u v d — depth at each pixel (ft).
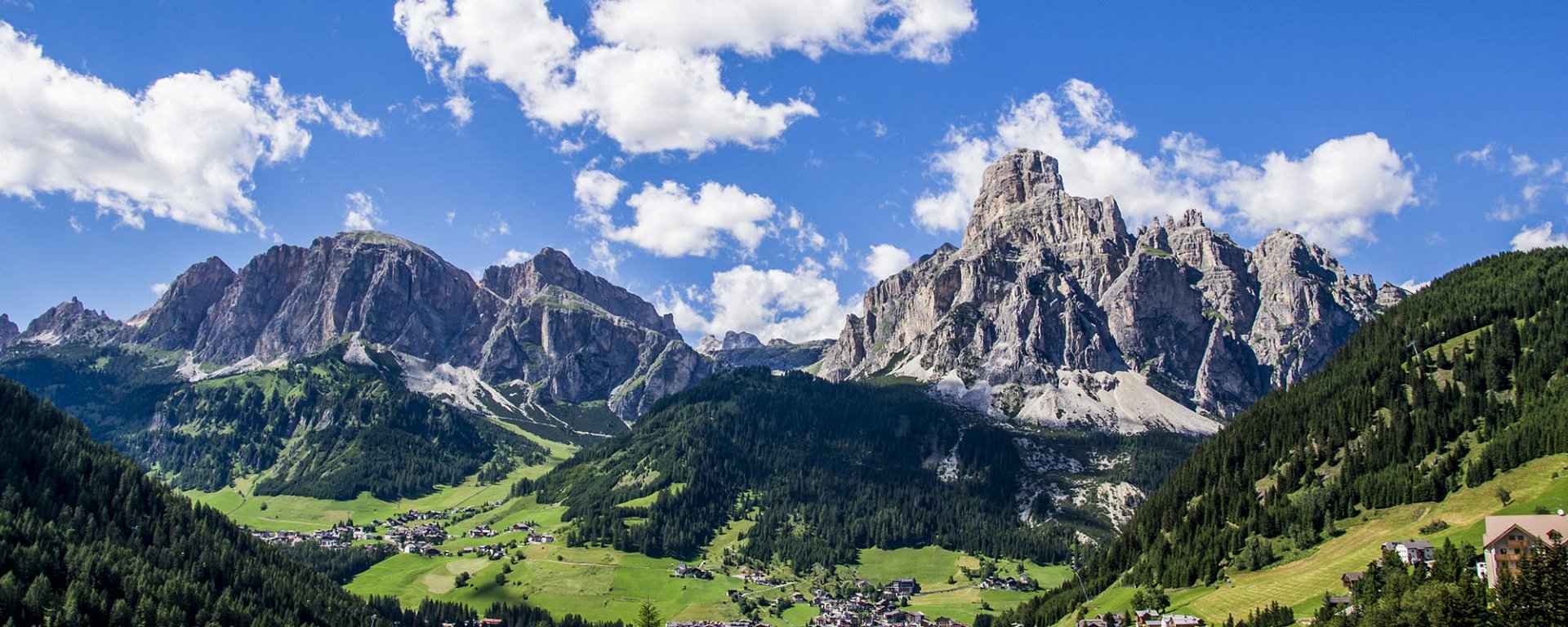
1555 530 625.00
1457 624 553.23
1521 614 537.24
